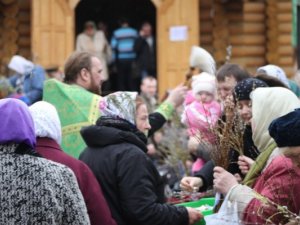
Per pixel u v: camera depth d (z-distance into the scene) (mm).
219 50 24641
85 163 7324
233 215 6641
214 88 9266
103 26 24531
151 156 12992
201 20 24609
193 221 7223
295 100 7109
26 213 5957
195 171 9703
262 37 24875
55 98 8820
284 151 6359
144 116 7617
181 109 12961
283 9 25000
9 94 14148
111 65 24781
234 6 24625
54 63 23141
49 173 6070
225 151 7566
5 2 23844
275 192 6422
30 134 6168
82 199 6156
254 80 8039
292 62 25109
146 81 16984
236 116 7633
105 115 7477
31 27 23531
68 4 23250
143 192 7051
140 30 26578
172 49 23641
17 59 15703
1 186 5988
